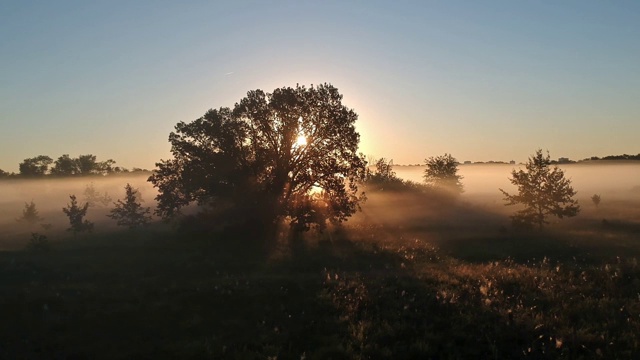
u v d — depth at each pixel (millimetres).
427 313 12070
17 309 13992
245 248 28656
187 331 11555
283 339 10625
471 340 10031
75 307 13953
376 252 24906
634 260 18125
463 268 18844
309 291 15148
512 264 20531
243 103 36312
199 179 35875
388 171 70938
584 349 9281
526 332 10234
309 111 36406
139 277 19641
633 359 8664
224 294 14906
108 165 142500
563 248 25406
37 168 138000
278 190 36844
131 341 10891
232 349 10102
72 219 37906
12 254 27953
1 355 10227
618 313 11453
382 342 10203
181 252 27562
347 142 37375
